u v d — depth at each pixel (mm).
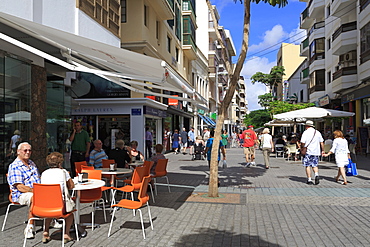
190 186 10570
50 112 10445
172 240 5480
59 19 8469
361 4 21531
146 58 6785
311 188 10039
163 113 23531
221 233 5832
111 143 19375
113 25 11867
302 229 6027
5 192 7930
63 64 6309
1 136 7840
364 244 5250
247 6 8594
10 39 5910
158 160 9211
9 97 8117
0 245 5203
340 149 10773
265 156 15469
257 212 7234
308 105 27609
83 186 5641
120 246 5215
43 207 5023
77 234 5473
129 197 8859
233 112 82125
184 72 31594
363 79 21281
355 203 8016
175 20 28203
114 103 18906
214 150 8758
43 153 9602
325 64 31969
